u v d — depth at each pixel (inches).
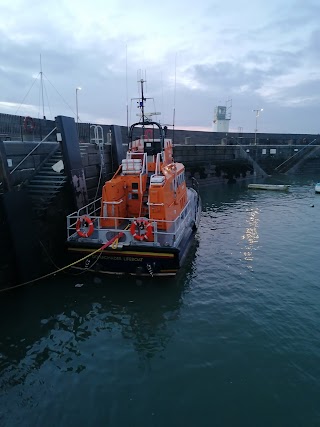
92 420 185.8
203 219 685.9
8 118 556.4
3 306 302.5
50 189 396.5
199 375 220.4
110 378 218.5
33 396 203.6
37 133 631.8
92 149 538.3
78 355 242.1
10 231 308.5
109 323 282.8
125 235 336.8
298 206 828.6
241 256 452.4
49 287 339.6
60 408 194.4
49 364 232.2
